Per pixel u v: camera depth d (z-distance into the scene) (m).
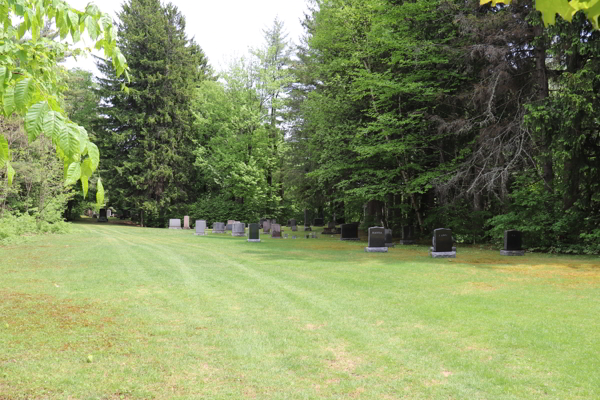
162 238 26.08
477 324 7.40
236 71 39.41
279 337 6.69
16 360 5.54
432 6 22.89
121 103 41.75
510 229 18.58
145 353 5.92
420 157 24.91
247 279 11.69
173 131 40.91
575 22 16.50
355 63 24.78
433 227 25.20
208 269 13.45
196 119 42.44
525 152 19.30
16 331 6.70
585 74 16.66
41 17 3.03
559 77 19.44
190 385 4.92
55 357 5.68
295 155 37.06
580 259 16.11
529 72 20.56
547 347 6.25
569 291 10.10
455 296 9.61
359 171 25.17
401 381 5.10
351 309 8.45
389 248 21.06
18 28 3.11
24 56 3.15
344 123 26.78
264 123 39.59
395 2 24.86
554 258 16.47
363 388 4.90
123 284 10.67
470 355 5.95
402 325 7.37
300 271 13.18
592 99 16.70
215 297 9.43
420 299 9.33
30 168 23.27
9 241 19.69
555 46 18.34
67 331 6.77
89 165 2.19
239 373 5.30
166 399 4.56
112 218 58.53
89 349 6.02
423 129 23.88
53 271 12.34
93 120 41.88
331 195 32.56
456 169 21.67
